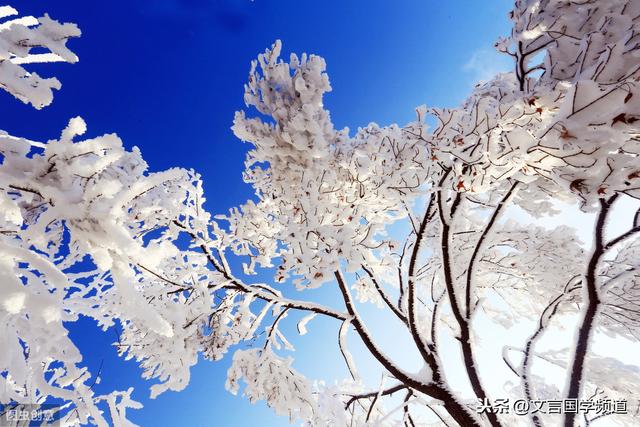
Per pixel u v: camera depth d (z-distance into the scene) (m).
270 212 5.18
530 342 5.36
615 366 5.74
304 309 5.18
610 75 2.07
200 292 4.43
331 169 4.17
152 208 3.39
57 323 1.43
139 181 1.21
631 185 2.10
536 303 6.25
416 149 3.79
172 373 4.14
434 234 5.86
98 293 3.24
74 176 1.20
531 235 5.65
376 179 3.91
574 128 1.97
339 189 4.00
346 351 5.02
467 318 4.61
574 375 4.34
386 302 5.82
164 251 1.22
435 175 4.11
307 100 4.14
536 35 3.01
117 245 1.17
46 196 1.18
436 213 5.65
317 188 3.81
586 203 2.31
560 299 5.33
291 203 4.22
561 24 2.78
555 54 2.88
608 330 5.79
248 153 4.57
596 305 4.39
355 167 3.94
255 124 4.18
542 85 2.94
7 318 1.49
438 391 4.54
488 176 2.95
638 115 1.83
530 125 2.87
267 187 5.05
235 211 5.09
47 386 1.80
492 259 5.79
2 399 1.71
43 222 1.23
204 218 5.12
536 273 5.67
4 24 1.20
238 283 5.09
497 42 3.69
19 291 1.15
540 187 3.58
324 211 3.63
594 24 2.66
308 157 4.10
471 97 4.67
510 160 2.48
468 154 3.15
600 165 2.04
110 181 1.17
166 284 4.58
